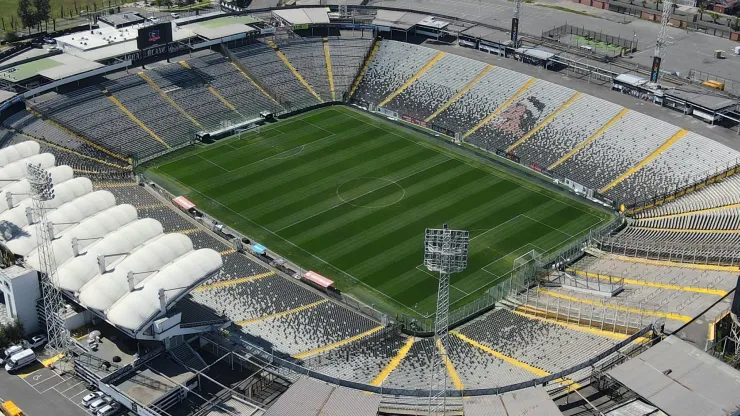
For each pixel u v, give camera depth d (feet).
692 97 530.68
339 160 534.78
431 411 295.28
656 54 544.62
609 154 512.63
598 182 497.05
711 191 461.37
